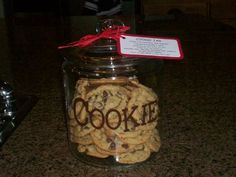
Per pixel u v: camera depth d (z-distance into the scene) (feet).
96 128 1.96
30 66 4.28
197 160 2.12
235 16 8.07
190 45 4.88
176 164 2.08
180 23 6.05
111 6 7.56
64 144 2.39
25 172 2.08
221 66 3.99
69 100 2.15
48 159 2.20
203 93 3.22
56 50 4.92
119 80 2.00
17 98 3.17
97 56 2.01
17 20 6.97
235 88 3.32
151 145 2.07
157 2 8.06
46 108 3.02
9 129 2.62
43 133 2.57
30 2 8.50
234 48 4.69
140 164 2.06
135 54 1.95
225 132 2.48
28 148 2.35
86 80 2.03
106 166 2.04
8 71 4.13
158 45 2.02
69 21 6.70
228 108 2.88
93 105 1.95
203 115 2.76
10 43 5.41
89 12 7.71
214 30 5.64
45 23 6.63
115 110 1.93
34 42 5.41
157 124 2.12
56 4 8.32
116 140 1.96
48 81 3.73
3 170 2.10
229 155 2.17
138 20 6.18
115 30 2.04
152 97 2.03
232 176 1.96
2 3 8.83
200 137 2.41
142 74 2.08
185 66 4.04
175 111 2.85
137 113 1.95
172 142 2.34
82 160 2.13
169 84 3.48
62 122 2.74
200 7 8.09
